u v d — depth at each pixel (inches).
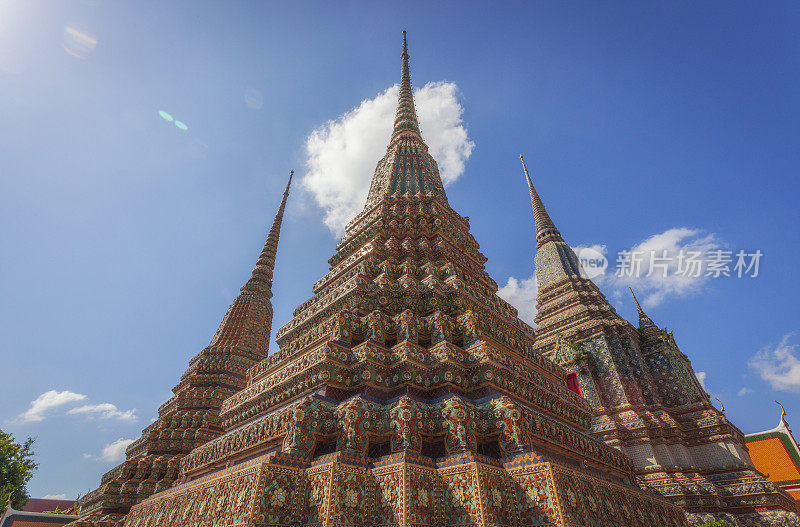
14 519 1011.3
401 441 355.6
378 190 876.0
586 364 1159.6
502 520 295.4
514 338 570.9
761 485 858.8
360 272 555.5
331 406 394.0
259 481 297.6
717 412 1013.2
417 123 1120.2
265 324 1233.4
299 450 351.3
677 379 1114.7
